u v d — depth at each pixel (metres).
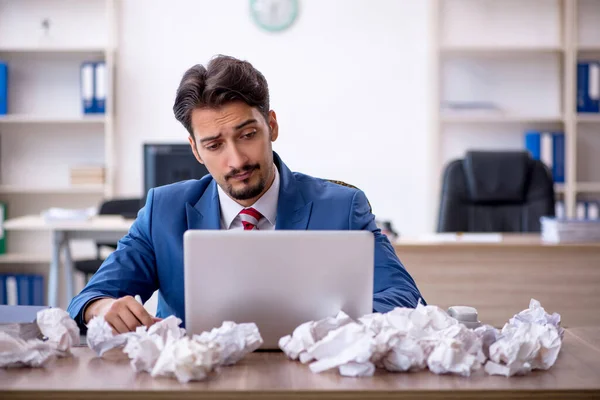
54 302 4.10
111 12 4.96
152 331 1.36
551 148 4.89
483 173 3.90
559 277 3.40
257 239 1.41
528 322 1.54
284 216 1.79
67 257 4.27
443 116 4.95
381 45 5.12
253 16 5.08
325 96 5.12
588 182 5.21
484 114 4.96
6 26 5.08
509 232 3.91
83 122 5.16
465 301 3.40
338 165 5.15
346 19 5.11
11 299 4.90
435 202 5.02
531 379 1.27
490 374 1.30
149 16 5.09
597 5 5.14
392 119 5.14
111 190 4.97
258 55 5.11
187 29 5.09
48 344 1.38
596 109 4.94
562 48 4.93
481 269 3.40
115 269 1.80
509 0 5.12
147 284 1.84
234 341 1.34
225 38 5.10
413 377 1.28
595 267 3.40
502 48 4.91
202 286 1.41
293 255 1.42
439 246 3.40
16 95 5.12
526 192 3.93
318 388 1.20
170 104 5.12
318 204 1.81
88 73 4.92
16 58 5.11
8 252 5.22
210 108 1.61
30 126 5.14
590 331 1.72
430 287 3.41
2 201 5.20
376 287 1.77
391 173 5.16
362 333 1.30
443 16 5.13
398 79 5.13
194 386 1.21
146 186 3.75
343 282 1.42
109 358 1.42
